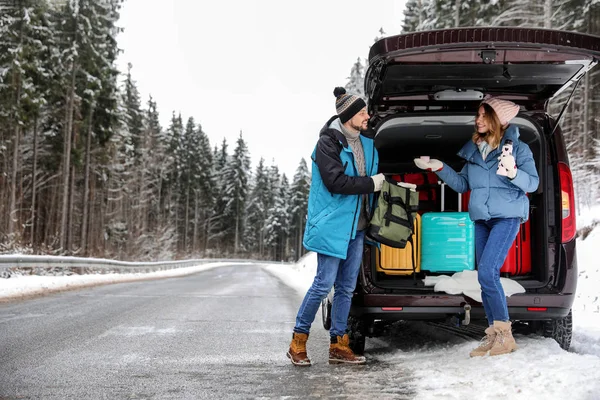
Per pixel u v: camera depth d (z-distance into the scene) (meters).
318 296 4.36
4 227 27.44
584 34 4.03
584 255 12.52
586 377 3.26
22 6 26.80
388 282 4.89
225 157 94.75
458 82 4.86
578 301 9.71
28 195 38.16
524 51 4.12
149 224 67.50
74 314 7.68
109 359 4.57
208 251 80.00
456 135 5.76
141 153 52.81
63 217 29.78
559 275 4.54
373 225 4.31
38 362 4.44
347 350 4.42
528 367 3.62
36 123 30.86
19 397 3.39
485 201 4.23
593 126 23.39
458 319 4.56
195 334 5.95
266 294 12.01
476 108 5.24
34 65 27.45
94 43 30.80
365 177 4.25
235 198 84.62
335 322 4.47
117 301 9.70
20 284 12.19
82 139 33.44
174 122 71.00
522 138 4.95
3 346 5.15
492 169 4.27
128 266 23.53
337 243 4.29
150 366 4.31
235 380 3.85
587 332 5.54
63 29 30.05
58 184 36.97
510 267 4.88
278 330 6.29
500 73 4.63
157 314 7.78
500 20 21.73
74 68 30.14
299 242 96.69
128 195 54.22
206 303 9.54
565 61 4.32
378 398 3.29
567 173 4.65
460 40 4.02
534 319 4.57
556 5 22.45
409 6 36.81
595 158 18.70
